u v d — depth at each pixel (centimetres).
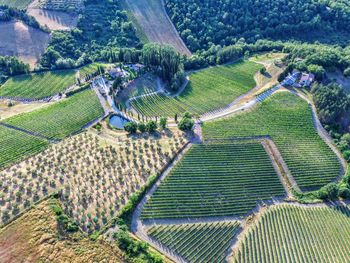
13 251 7150
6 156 9788
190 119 11475
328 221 9381
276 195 9931
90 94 13562
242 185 9888
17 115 12000
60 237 7431
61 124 11500
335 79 14288
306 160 11150
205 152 10538
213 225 8594
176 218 8550
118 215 8088
